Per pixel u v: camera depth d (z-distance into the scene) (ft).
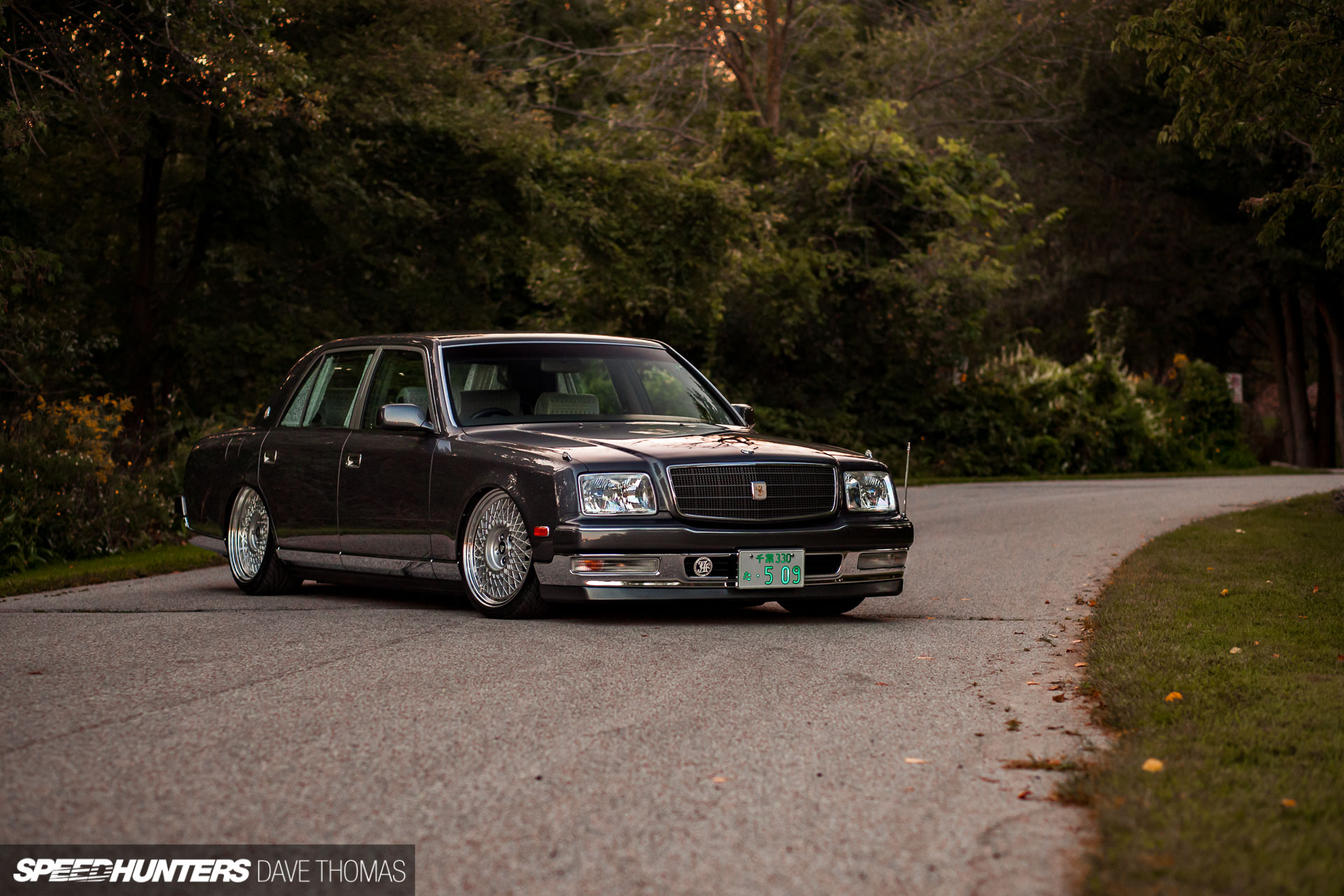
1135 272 137.90
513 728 17.15
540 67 104.63
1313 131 37.58
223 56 51.37
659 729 17.19
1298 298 140.05
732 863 12.02
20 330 54.95
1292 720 16.53
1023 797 14.11
